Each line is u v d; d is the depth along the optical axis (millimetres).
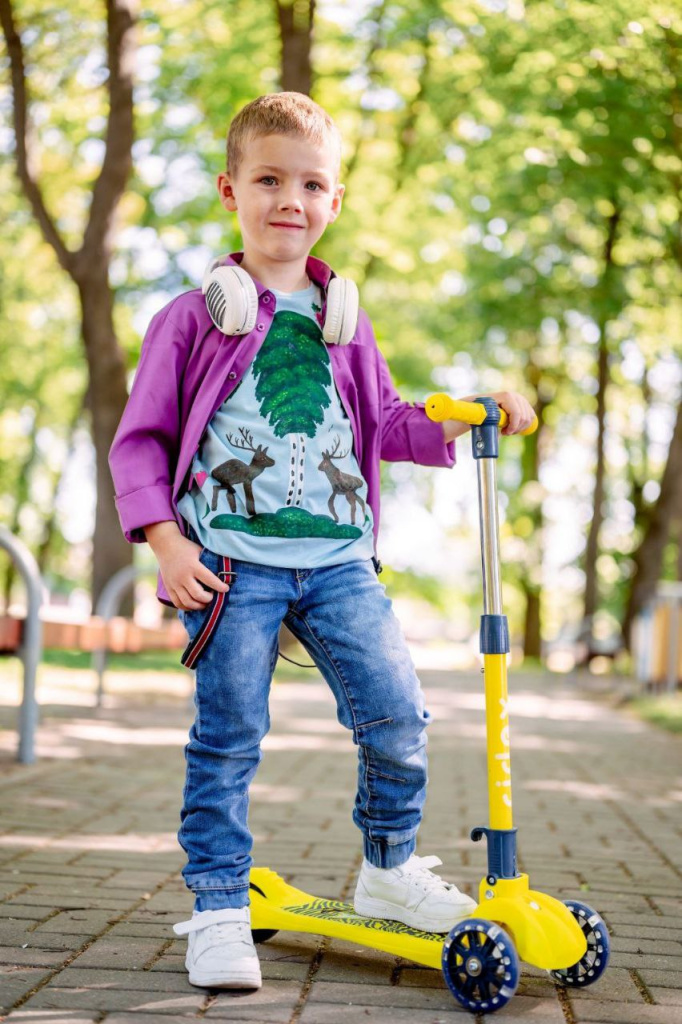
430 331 19000
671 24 8758
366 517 2525
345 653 2404
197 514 2398
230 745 2365
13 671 10711
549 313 16219
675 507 17875
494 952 2145
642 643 12211
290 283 2559
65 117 13828
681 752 7641
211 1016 2076
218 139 14547
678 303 15844
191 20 13695
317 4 14117
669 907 3129
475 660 26875
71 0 12609
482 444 2385
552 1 9430
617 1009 2223
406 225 16062
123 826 4090
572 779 6012
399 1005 2184
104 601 8133
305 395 2461
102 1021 2033
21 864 3389
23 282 19188
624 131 10234
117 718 7895
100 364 12523
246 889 2365
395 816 2480
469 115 15047
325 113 2541
